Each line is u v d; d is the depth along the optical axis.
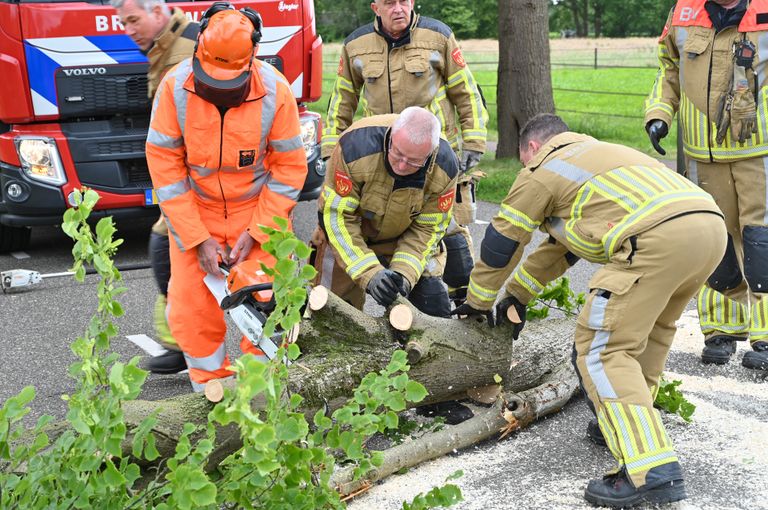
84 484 2.56
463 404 4.35
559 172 3.68
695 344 5.43
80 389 2.72
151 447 2.64
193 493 2.31
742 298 5.12
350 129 4.09
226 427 3.47
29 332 5.93
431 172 4.10
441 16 48.84
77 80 7.08
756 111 4.83
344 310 3.93
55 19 6.96
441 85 5.65
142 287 6.95
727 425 4.25
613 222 3.54
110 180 7.36
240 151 4.07
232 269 3.93
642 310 3.50
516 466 3.91
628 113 21.45
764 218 4.91
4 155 7.22
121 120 7.36
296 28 7.57
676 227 3.42
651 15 64.12
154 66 4.52
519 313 4.08
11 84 6.97
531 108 12.60
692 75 4.99
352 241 4.12
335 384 3.79
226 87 3.88
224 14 3.91
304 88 7.75
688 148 5.11
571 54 41.91
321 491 2.76
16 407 2.59
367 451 3.73
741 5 4.80
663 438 3.47
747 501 3.54
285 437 2.48
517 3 12.52
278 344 3.76
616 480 3.52
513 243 3.79
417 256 4.26
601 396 3.56
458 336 4.04
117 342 5.71
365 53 5.59
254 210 4.31
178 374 5.18
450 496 2.84
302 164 4.25
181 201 4.11
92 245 2.64
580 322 3.67
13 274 6.66
